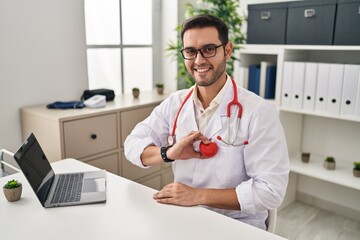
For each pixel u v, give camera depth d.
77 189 1.29
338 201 2.53
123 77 2.86
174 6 2.93
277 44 2.29
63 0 2.23
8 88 2.05
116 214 1.11
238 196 1.17
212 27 1.20
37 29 2.13
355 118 2.02
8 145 2.11
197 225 1.05
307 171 2.25
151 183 2.47
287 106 2.31
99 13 2.59
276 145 1.21
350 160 2.40
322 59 2.42
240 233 1.01
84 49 2.42
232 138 1.27
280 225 2.35
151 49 3.04
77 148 1.94
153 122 1.52
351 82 2.01
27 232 1.01
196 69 1.25
